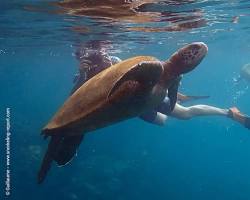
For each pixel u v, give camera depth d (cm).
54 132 412
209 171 4141
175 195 3038
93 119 373
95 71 761
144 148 4262
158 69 326
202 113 1087
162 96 410
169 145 5547
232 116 1098
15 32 1938
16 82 9931
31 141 2856
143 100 365
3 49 2995
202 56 417
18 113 3969
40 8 1262
